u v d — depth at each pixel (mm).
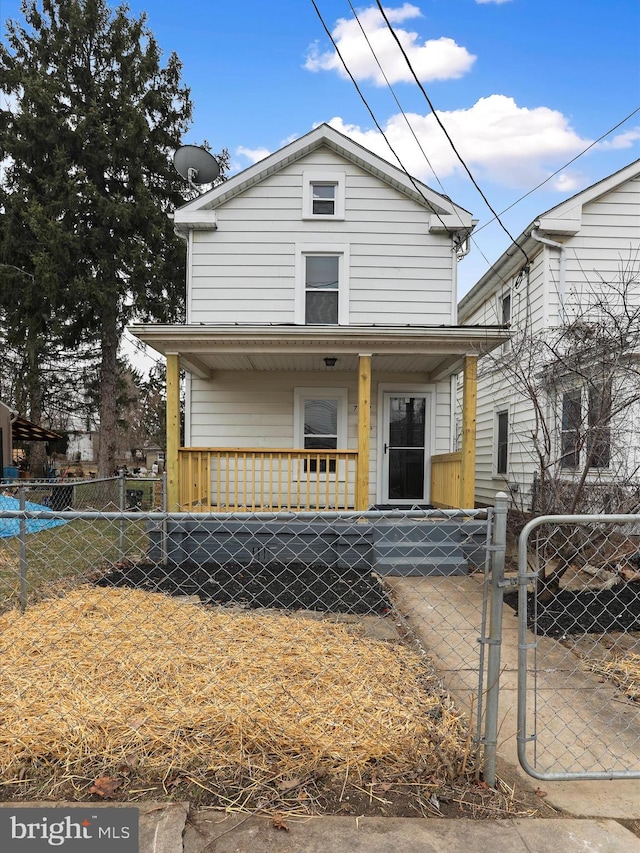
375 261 8578
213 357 7309
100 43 13250
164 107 13797
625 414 5715
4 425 13812
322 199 8742
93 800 1966
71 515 2186
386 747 2244
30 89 11805
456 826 1851
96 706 2541
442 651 3639
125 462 32469
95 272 12945
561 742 2496
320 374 8516
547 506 4984
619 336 4836
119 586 5035
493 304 11367
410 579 5793
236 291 8578
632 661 3492
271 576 5566
